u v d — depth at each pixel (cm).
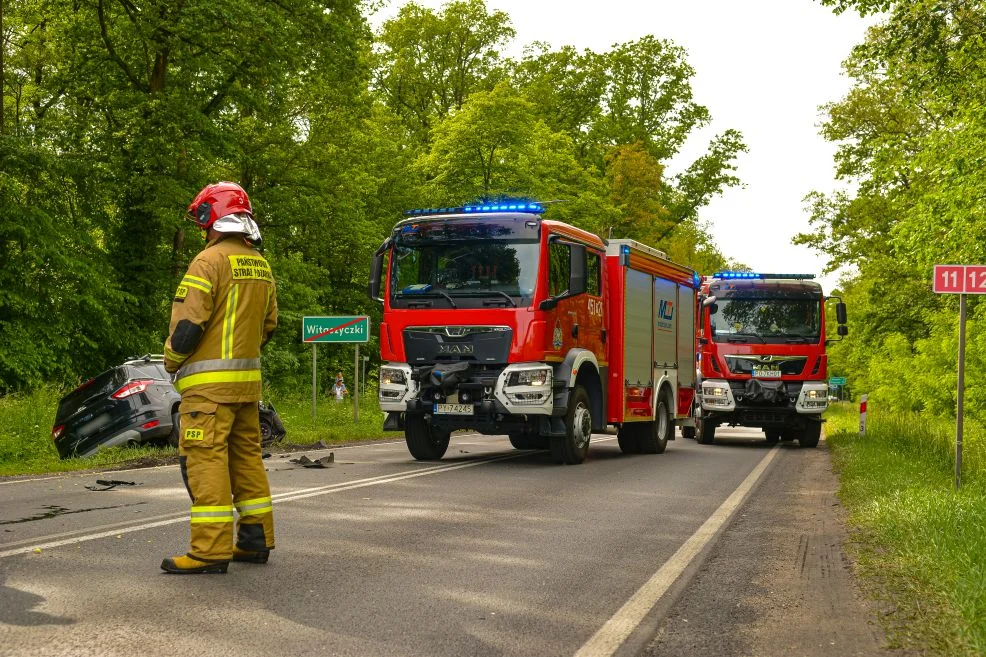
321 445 1698
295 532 755
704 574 636
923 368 3234
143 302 2688
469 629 485
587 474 1255
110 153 2553
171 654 429
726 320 2172
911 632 481
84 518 800
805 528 834
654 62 5072
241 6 2398
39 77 2812
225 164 2884
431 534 759
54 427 1461
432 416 1327
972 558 632
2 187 2317
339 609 518
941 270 1131
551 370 1307
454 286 1327
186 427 599
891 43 2117
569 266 1349
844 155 3834
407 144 4459
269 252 3203
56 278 2427
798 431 2170
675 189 5125
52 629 463
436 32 4712
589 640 469
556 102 4912
